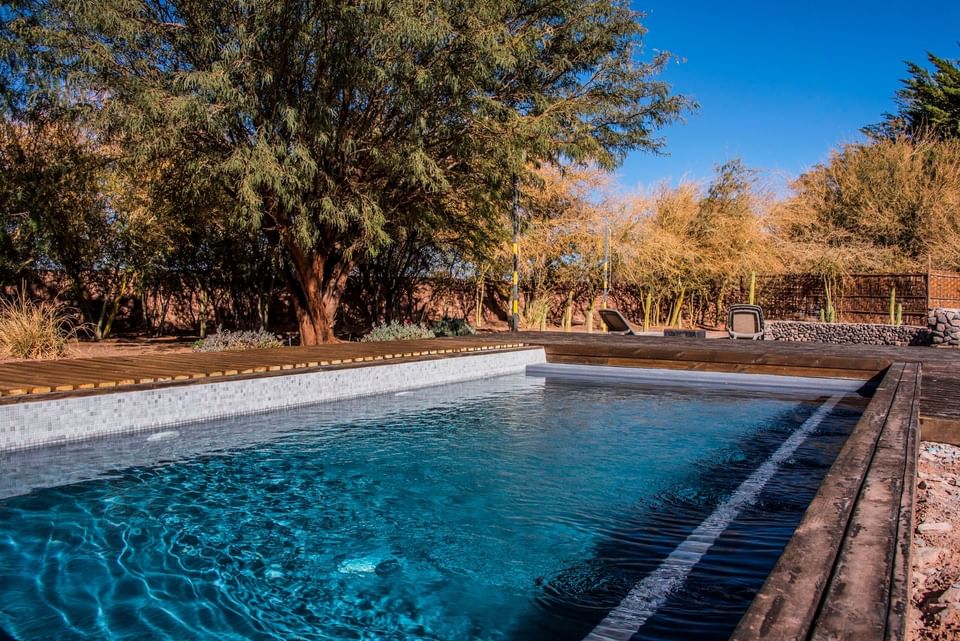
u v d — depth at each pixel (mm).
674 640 2496
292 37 8953
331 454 5562
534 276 19844
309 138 9672
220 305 16094
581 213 19219
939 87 27375
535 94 11445
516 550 3539
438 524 3945
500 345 10617
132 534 3760
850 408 7918
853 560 1902
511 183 11891
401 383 8445
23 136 11258
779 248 21188
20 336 9188
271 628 2725
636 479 4871
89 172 11828
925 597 2303
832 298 19219
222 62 8602
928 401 5668
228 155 9336
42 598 2967
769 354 9586
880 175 23250
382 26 8570
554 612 2840
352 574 3262
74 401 5344
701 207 21656
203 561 3406
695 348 10555
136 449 5457
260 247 14258
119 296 14312
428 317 19406
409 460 5398
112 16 8203
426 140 10547
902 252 22000
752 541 3590
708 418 7250
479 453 5629
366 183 10398
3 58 9406
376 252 10734
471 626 2729
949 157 22844
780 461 5387
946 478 3941
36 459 5055
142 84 8578
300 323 12219
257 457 5430
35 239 11742
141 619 2783
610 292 22219
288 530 3848
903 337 13633
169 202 11859
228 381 6480
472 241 14023
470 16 9188
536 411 7625
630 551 3484
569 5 11391
